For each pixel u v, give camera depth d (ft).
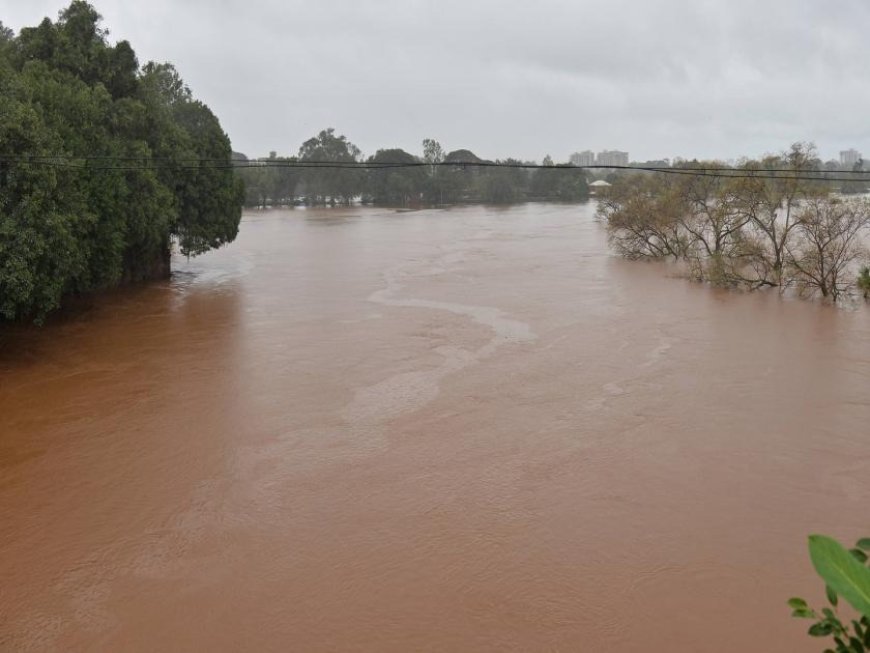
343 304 111.96
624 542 42.63
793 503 46.96
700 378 71.61
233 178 138.00
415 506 47.16
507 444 56.54
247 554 41.93
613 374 73.41
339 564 40.83
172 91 143.33
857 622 9.61
